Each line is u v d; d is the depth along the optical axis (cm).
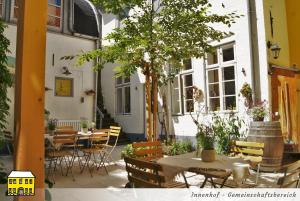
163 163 333
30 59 203
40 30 208
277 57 738
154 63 585
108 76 1370
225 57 850
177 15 557
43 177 205
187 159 359
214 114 851
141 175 287
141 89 1155
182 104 970
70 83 1050
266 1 758
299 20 818
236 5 804
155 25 561
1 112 382
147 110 589
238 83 796
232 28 811
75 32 1048
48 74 990
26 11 203
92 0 570
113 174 601
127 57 556
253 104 728
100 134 670
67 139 590
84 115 1077
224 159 357
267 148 566
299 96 819
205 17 552
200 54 579
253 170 591
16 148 201
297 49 821
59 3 1036
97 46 1109
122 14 571
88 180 547
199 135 391
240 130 770
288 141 716
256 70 753
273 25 778
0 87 377
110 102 1344
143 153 439
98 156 825
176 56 560
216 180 388
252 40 762
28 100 201
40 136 205
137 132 1162
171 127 1002
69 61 1045
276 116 707
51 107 994
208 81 886
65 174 595
